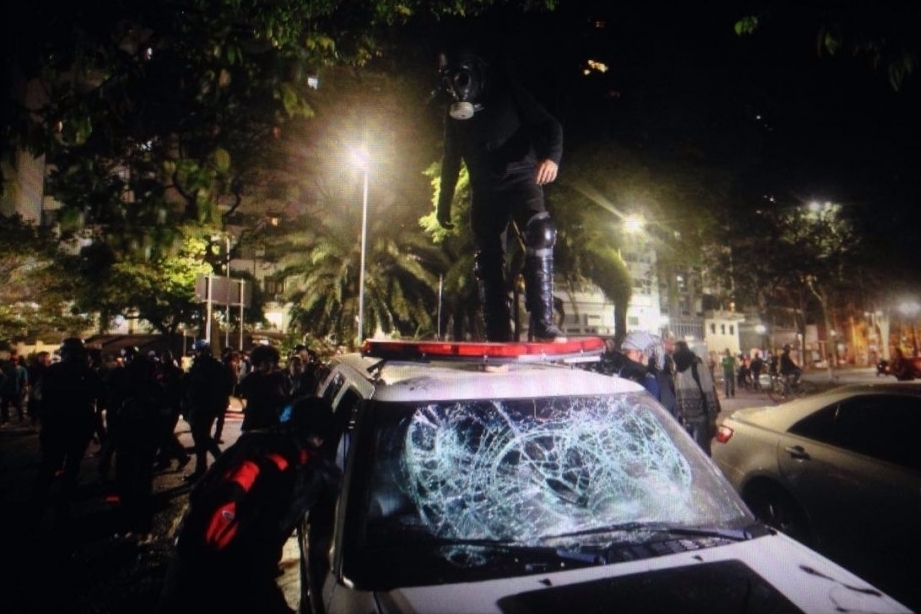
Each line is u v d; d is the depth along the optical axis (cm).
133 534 568
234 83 285
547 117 354
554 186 1614
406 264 2406
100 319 2883
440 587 179
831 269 3403
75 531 579
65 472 613
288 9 458
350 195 2447
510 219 383
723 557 199
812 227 3183
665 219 1694
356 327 2509
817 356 5691
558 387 261
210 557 225
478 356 270
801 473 411
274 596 242
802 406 450
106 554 514
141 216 245
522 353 272
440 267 2505
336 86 1936
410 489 218
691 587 181
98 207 243
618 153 1582
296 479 238
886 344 4250
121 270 2320
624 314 1900
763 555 202
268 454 241
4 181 235
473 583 181
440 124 1791
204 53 282
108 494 726
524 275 365
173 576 236
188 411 791
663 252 1809
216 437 829
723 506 238
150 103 277
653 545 206
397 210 2428
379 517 208
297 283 2483
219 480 237
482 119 358
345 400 301
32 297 2209
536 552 198
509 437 237
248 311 3086
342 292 2511
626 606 171
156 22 283
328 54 442
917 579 329
